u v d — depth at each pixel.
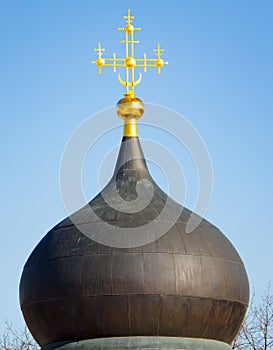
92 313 43.09
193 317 43.47
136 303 42.78
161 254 43.31
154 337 43.16
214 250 44.59
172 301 43.00
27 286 45.06
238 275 45.12
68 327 43.72
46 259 44.47
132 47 50.03
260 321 72.38
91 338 43.47
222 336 44.81
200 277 43.56
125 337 43.16
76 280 43.31
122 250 43.31
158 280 42.88
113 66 49.59
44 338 45.03
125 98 48.53
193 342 43.62
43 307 44.28
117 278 42.84
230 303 44.44
